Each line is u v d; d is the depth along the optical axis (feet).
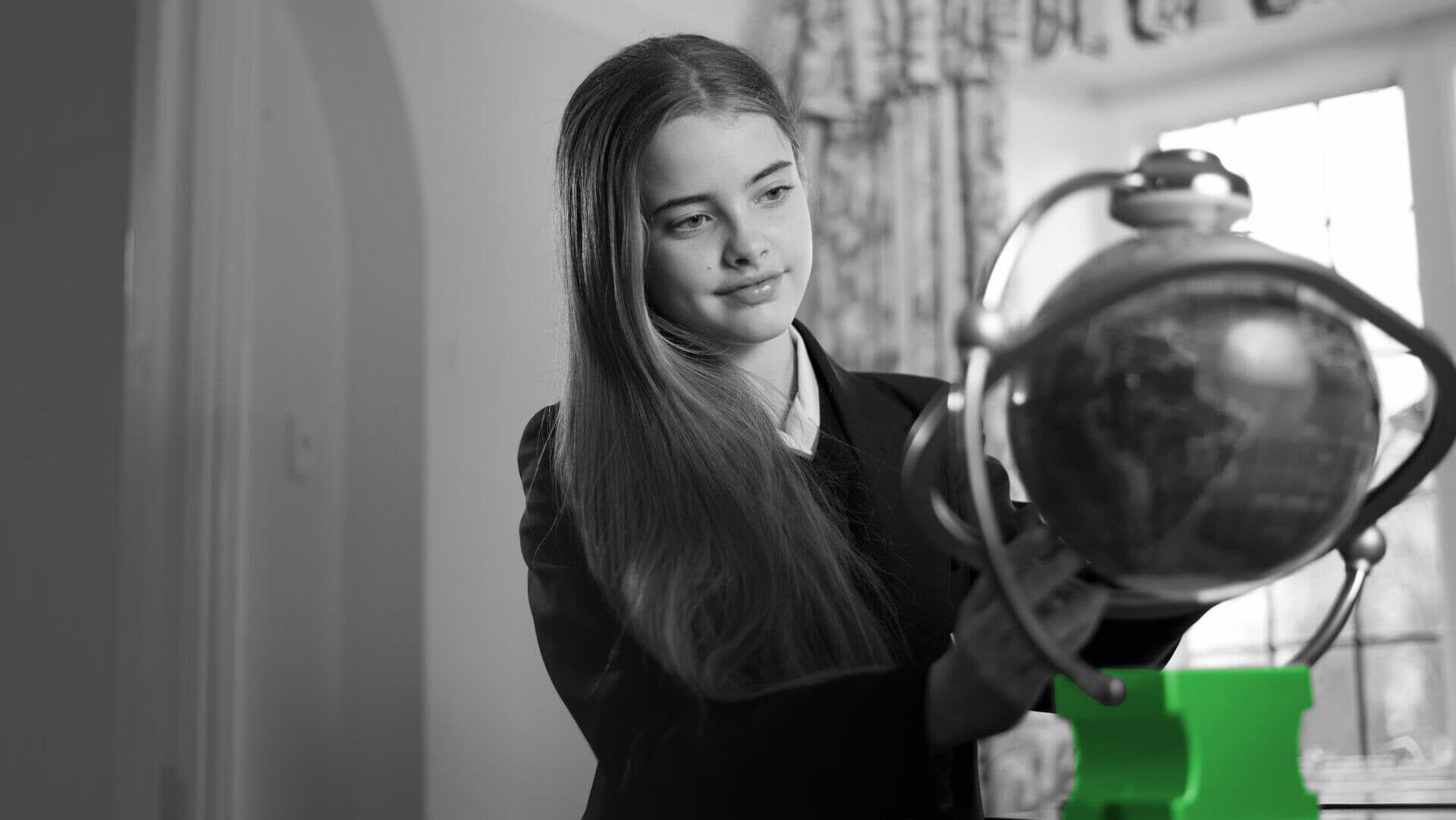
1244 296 2.15
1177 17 8.82
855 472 3.97
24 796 6.99
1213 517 2.18
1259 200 9.59
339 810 9.07
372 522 9.18
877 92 9.30
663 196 3.67
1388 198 9.03
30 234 7.37
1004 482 4.32
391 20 8.73
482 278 9.32
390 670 9.05
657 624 3.25
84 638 7.20
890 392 4.33
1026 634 2.19
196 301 7.92
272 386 8.80
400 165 9.02
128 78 7.66
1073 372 2.21
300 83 9.05
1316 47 9.28
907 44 9.25
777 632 3.43
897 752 2.75
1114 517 2.23
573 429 3.75
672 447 3.59
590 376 3.77
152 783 7.45
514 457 9.54
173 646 7.76
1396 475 2.55
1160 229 2.27
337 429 9.32
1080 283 2.18
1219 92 9.69
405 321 9.08
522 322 9.59
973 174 9.11
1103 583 2.59
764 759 2.88
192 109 8.00
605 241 3.74
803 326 4.25
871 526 3.91
